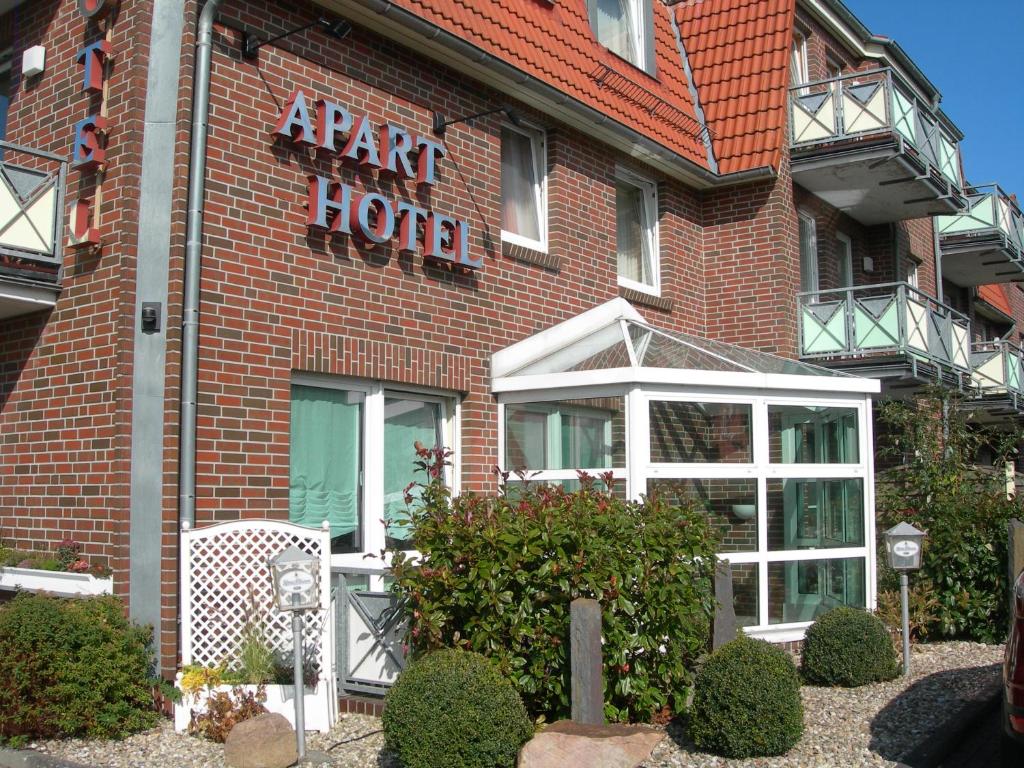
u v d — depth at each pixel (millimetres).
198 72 7461
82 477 7484
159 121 7465
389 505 9070
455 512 6438
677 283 12875
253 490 7574
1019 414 19891
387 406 9156
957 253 19703
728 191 13453
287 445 7852
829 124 13578
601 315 11297
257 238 7777
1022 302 29578
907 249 17719
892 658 8109
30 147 8148
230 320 7531
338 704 7199
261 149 7879
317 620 6938
